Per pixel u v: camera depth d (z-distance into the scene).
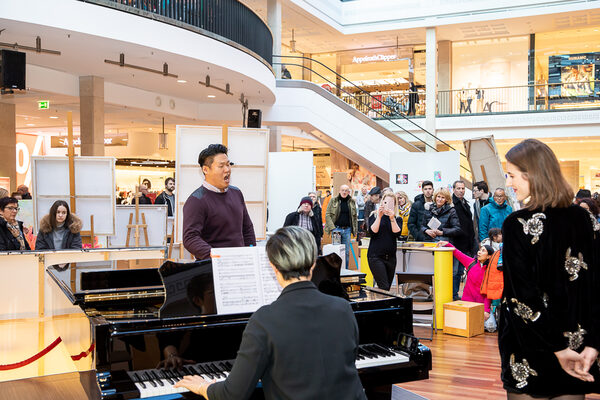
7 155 12.35
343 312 1.94
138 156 19.27
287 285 1.97
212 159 3.56
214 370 2.63
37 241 6.21
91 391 2.49
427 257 7.01
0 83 7.66
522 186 2.08
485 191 8.70
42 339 5.41
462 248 7.40
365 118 14.70
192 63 9.73
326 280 3.01
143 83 11.88
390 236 6.31
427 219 7.48
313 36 20.08
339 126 14.78
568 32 19.45
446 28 18.45
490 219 7.68
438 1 17.84
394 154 10.73
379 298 3.13
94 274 3.65
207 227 3.60
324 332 1.86
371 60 21.92
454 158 10.37
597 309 1.95
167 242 8.66
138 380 2.49
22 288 5.83
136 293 3.07
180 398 2.41
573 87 18.14
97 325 2.44
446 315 6.46
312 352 1.82
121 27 8.15
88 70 10.52
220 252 2.62
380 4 18.83
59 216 6.20
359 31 19.19
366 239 7.44
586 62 19.33
